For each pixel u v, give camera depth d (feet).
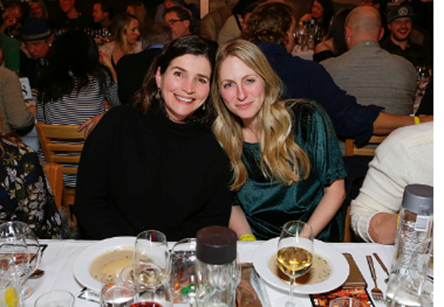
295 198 5.00
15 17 13.42
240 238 4.67
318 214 4.93
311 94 6.82
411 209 2.75
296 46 11.91
